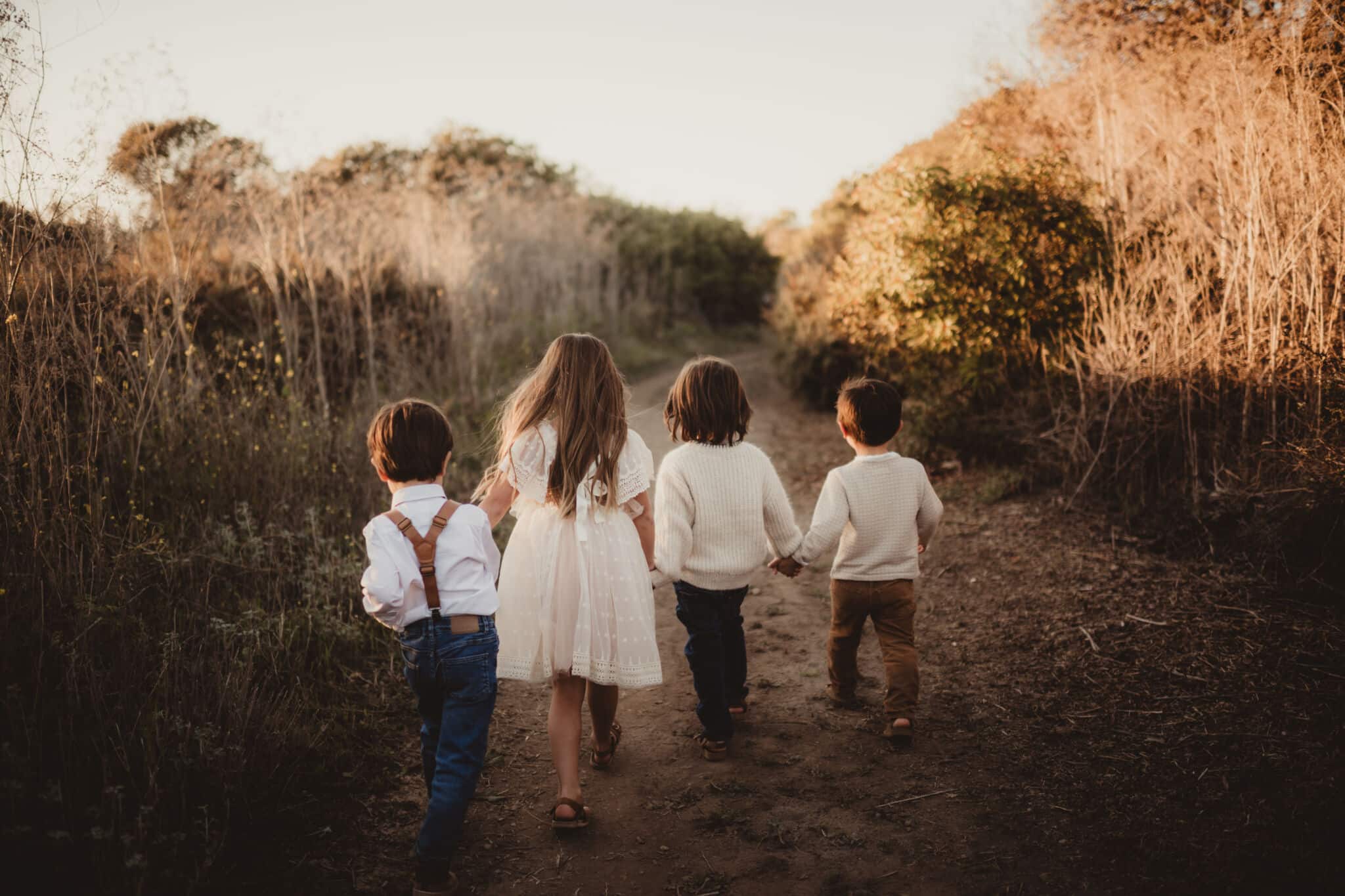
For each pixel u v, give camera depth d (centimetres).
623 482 268
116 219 418
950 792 280
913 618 325
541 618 261
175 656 286
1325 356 413
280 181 732
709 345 2198
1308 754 274
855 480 319
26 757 226
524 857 253
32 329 332
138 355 421
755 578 521
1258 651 338
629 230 2462
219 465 438
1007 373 641
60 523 313
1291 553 395
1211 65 543
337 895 229
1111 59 656
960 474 645
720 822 269
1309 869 226
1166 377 491
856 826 265
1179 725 302
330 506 462
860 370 1044
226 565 379
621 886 240
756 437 953
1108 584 420
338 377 709
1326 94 471
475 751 230
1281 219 468
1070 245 584
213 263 667
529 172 2228
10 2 310
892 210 654
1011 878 236
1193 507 449
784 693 363
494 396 843
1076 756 294
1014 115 738
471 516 242
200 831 239
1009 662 368
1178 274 509
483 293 1110
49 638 269
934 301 615
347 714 321
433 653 229
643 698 367
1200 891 223
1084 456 534
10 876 210
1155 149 601
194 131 541
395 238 923
